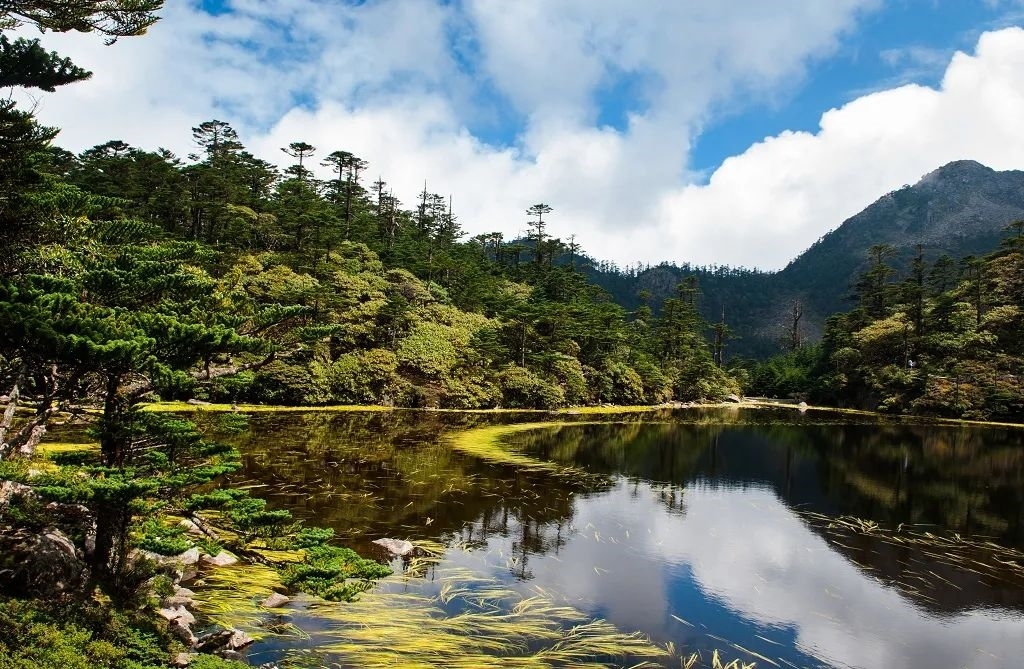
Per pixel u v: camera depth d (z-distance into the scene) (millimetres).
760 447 33656
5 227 8109
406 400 45562
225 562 11445
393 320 48219
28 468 8648
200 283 9414
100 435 8344
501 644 9156
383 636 9016
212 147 65188
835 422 49625
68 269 9141
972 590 13086
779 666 9312
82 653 6473
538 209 86938
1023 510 20531
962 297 66938
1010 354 58188
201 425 27969
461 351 50156
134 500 7484
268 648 8547
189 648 8055
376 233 70250
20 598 7152
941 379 57219
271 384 39750
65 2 8117
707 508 19250
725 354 182875
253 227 48406
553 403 51562
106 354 6527
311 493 17672
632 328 82312
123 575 8391
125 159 48656
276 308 9453
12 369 7391
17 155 8086
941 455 32188
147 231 10133
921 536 17062
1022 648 10414
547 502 18578
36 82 8602
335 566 8312
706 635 10234
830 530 17344
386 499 17641
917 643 10469
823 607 11797
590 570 12992
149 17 8750
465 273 66625
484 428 35688
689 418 50094
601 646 9320
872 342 66750
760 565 14086
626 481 22672
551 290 77062
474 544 14203
